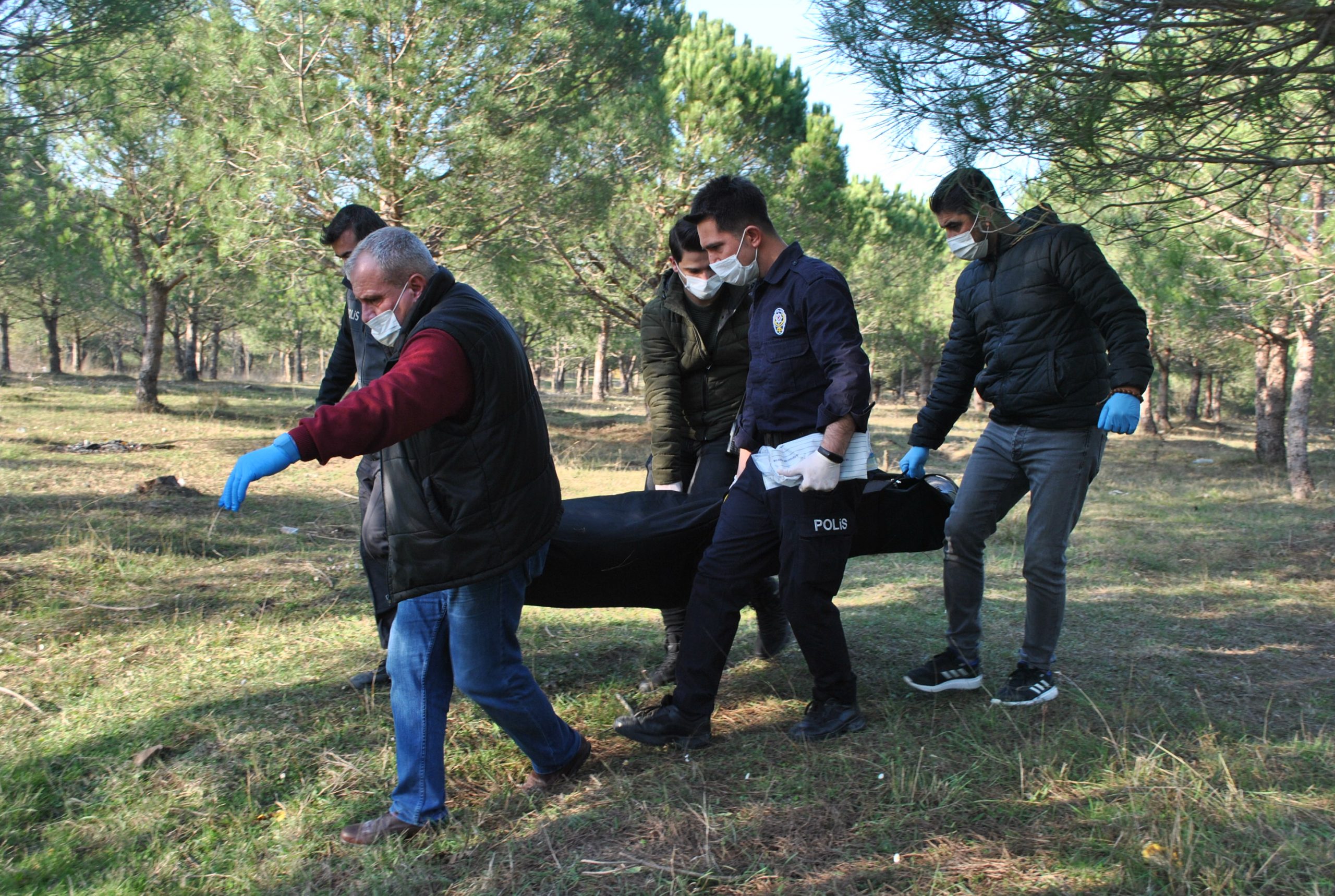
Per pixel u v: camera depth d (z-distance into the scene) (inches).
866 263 705.0
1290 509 373.1
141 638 154.8
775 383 109.7
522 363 91.6
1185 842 84.1
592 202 511.5
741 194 109.3
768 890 80.7
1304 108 131.3
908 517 124.6
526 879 83.7
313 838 92.6
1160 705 123.3
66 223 601.3
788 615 111.4
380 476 122.8
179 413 665.0
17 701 125.7
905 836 88.7
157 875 86.4
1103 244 138.3
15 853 90.7
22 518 243.1
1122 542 281.9
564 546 113.7
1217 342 607.8
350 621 169.8
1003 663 145.8
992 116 114.8
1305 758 105.2
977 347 127.7
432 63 418.6
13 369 1811.0
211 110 484.1
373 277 90.9
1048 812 92.8
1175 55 111.4
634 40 551.2
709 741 112.0
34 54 246.5
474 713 121.3
